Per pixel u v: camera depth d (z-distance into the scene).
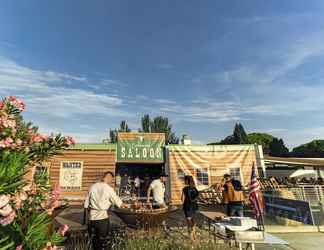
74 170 15.84
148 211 6.35
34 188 2.68
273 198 10.59
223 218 6.09
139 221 6.23
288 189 11.21
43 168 3.25
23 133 3.06
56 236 2.38
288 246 6.33
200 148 16.62
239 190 7.53
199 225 8.02
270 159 16.53
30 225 2.21
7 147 2.54
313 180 16.88
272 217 10.36
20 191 2.19
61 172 15.62
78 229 6.41
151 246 4.29
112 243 4.59
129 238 4.59
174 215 10.69
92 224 4.77
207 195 15.48
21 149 2.80
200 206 14.19
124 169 20.22
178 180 16.06
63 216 9.91
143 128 36.88
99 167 16.17
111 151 16.59
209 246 4.43
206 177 16.20
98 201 4.80
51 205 2.82
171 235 5.15
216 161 16.50
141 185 18.45
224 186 7.72
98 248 4.73
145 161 16.81
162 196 7.92
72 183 15.59
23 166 2.30
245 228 4.98
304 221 8.63
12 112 3.10
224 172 16.34
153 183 7.92
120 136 17.00
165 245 4.37
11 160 2.16
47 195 2.83
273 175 21.59
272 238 4.83
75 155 16.08
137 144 16.98
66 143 3.39
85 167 16.00
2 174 1.92
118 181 19.03
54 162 15.67
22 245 2.02
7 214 1.79
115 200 4.89
